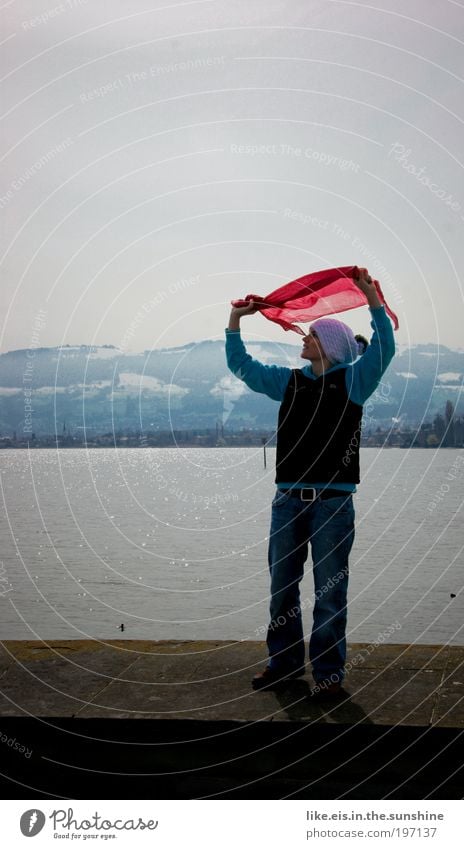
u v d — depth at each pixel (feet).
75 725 11.45
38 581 86.63
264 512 183.62
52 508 196.54
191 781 11.25
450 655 14.15
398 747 10.91
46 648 15.06
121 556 106.52
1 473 423.23
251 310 13.69
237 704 11.92
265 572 90.74
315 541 12.42
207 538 128.88
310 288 13.57
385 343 12.44
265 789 11.08
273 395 13.48
